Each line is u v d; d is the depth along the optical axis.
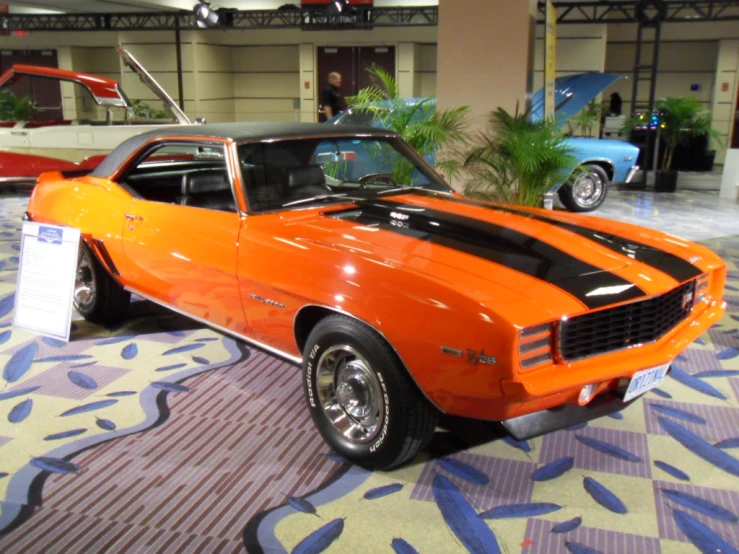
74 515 2.31
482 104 6.07
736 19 12.01
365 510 2.35
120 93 8.75
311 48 16.42
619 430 2.91
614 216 8.47
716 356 3.73
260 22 15.67
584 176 8.71
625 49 15.70
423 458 2.69
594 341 2.33
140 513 2.32
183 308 3.46
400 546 2.16
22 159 9.02
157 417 3.01
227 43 16.84
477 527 2.25
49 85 17.22
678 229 7.55
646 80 15.78
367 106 6.12
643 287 2.40
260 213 3.00
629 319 2.38
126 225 3.59
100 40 16.72
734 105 14.67
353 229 2.81
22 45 17.44
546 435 2.87
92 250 3.88
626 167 8.87
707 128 10.59
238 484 2.50
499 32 5.87
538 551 2.13
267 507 2.36
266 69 17.44
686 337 2.61
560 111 7.98
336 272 2.50
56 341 3.93
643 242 2.86
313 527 2.25
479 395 2.16
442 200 3.37
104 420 2.99
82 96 16.91
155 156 5.23
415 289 2.26
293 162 3.23
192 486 2.48
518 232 2.80
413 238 2.69
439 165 5.90
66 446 2.76
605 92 16.09
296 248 2.69
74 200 3.96
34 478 2.53
